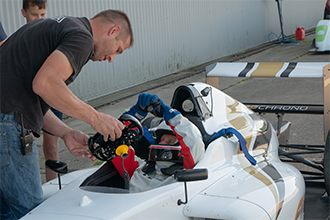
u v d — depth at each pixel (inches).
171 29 423.5
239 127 118.2
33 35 70.9
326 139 122.2
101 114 72.3
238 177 101.8
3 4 267.0
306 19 744.3
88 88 328.5
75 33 68.8
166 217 85.5
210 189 94.6
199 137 100.8
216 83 146.1
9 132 71.2
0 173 72.2
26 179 75.9
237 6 540.4
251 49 573.3
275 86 325.4
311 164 132.2
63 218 76.0
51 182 110.1
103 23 74.7
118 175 98.4
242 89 326.6
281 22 617.0
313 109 136.3
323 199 123.1
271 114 239.9
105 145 79.6
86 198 81.9
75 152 89.8
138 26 378.0
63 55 66.5
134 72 377.1
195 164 99.9
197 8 462.3
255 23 589.6
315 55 454.0
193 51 463.8
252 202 89.4
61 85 66.1
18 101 71.5
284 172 110.7
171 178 94.4
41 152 201.2
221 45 516.4
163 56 415.5
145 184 98.7
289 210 97.4
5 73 71.0
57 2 303.3
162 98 316.2
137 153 114.2
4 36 128.8
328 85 125.2
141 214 79.8
